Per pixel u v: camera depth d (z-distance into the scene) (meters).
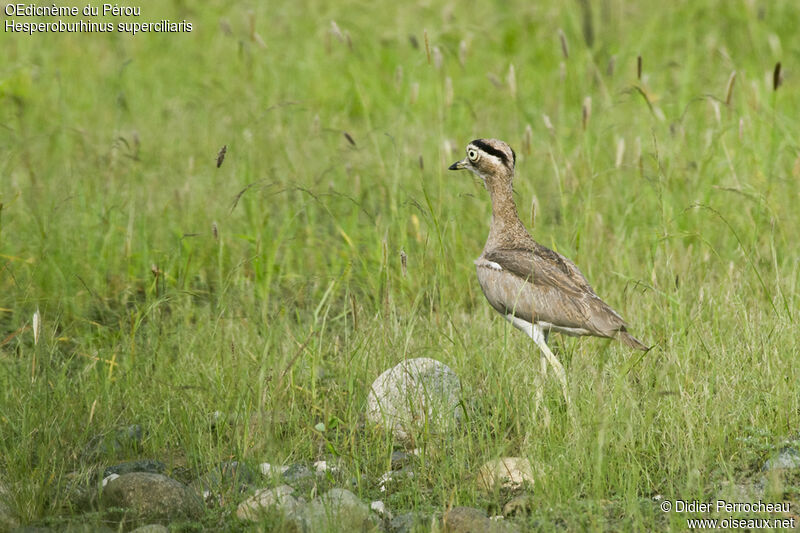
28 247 13.88
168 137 18.44
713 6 21.84
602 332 10.12
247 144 16.42
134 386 10.65
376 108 19.67
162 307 13.07
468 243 14.22
